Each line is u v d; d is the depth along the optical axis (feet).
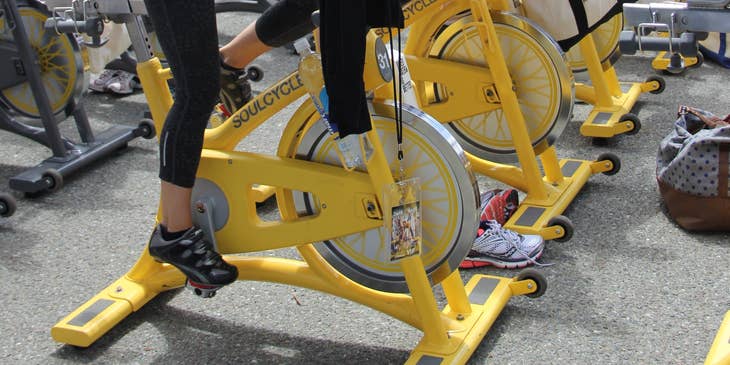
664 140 10.22
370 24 6.61
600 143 12.29
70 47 11.81
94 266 9.68
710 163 9.46
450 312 8.00
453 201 7.39
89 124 12.49
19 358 8.16
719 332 7.47
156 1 6.93
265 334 8.35
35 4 11.68
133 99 14.79
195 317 8.66
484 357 7.82
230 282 7.82
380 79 6.84
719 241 9.57
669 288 8.75
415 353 7.47
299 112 7.56
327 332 8.33
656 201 10.55
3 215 10.53
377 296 7.79
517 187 10.52
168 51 7.05
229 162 7.70
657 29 7.07
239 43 7.75
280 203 7.80
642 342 7.93
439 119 10.38
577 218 10.25
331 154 7.61
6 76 11.96
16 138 13.30
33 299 9.07
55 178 11.23
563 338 8.03
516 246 9.26
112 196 11.34
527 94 10.19
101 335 8.23
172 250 7.66
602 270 9.13
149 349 8.21
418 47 10.24
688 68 14.34
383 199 7.04
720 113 13.08
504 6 10.15
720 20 6.81
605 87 12.62
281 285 9.12
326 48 6.42
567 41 10.42
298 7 7.39
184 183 7.47
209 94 7.16
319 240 7.68
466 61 10.22
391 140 7.41
